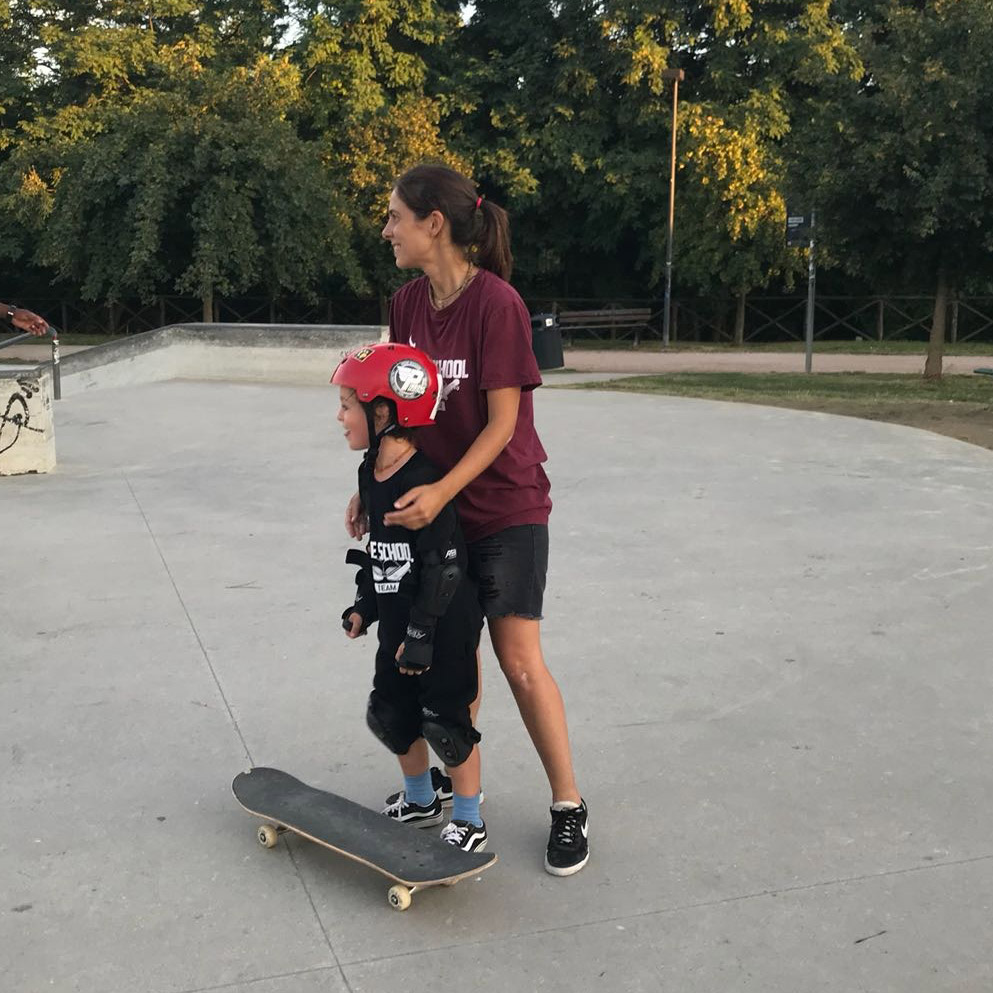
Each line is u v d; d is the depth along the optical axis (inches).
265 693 155.9
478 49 1147.9
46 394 312.3
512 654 111.7
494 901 106.3
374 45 1031.0
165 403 456.4
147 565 219.1
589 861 113.2
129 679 160.7
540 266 1123.3
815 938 100.2
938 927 101.7
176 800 125.8
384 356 103.0
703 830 119.2
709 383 563.2
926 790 127.8
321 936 100.5
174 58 932.6
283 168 895.7
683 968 96.0
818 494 280.5
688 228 984.3
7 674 162.4
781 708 150.6
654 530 245.8
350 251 973.8
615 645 174.6
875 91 671.8
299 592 201.9
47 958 97.0
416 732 114.7
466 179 107.6
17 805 124.2
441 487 100.7
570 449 344.8
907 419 410.6
